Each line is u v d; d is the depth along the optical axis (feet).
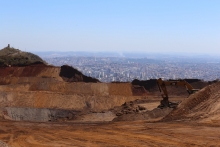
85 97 186.80
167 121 94.63
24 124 105.81
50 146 70.74
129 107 149.38
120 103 187.62
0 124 104.63
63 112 168.86
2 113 163.43
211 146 63.36
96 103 183.83
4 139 80.53
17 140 79.00
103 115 138.31
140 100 180.24
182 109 100.48
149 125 89.51
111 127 90.17
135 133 79.30
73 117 135.44
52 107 179.83
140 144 67.92
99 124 102.42
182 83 125.08
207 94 101.60
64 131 88.69
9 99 183.42
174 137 72.28
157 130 80.94
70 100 184.14
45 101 184.03
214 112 91.20
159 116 113.80
